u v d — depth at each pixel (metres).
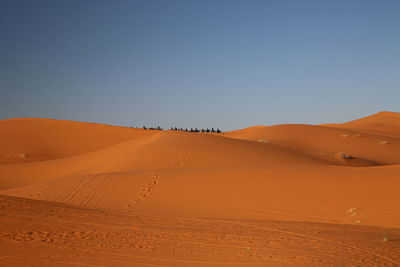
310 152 53.41
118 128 87.50
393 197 18.31
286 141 68.06
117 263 9.07
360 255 10.04
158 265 9.04
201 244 11.27
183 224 14.84
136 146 50.12
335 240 11.95
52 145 73.19
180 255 9.99
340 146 66.00
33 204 16.00
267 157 40.81
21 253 9.44
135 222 14.70
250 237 12.37
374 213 17.25
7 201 15.61
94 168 43.12
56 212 15.10
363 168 25.06
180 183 24.95
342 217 17.83
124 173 29.53
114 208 22.09
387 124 107.88
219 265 9.12
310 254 10.16
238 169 27.02
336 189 20.48
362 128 98.94
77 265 8.77
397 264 9.23
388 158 61.22
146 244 11.11
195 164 38.09
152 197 23.45
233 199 21.53
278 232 13.38
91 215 15.55
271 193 21.48
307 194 20.61
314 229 14.25
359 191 19.77
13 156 65.38
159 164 38.72
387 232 13.90
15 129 78.12
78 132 81.38
